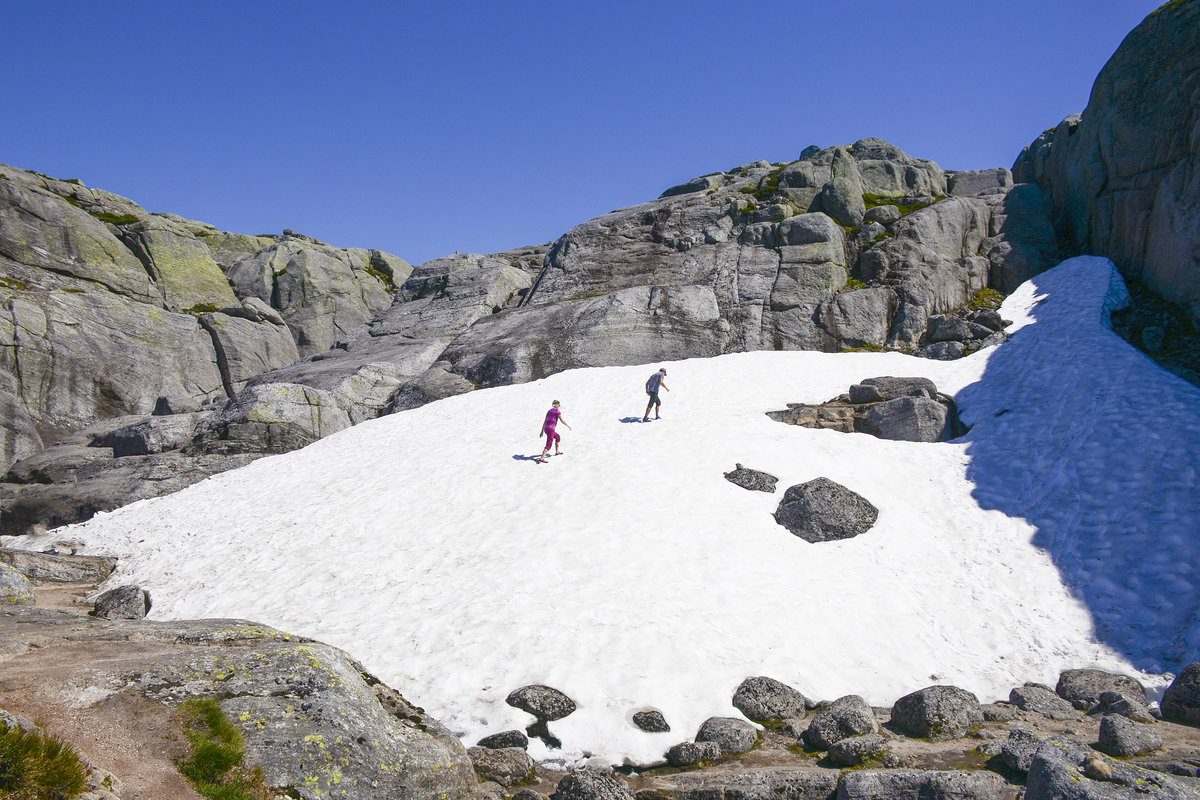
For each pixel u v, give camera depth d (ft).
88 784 19.12
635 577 52.42
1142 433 66.03
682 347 115.85
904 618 50.16
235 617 51.67
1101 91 115.65
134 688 24.32
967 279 122.52
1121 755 31.42
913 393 83.76
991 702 42.01
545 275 145.79
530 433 85.76
